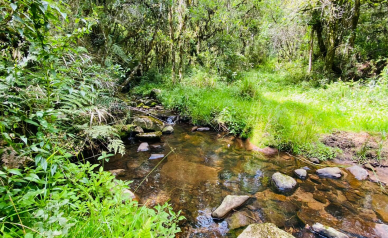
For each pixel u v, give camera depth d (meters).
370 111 5.98
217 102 6.76
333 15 9.85
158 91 9.08
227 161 4.14
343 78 10.73
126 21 7.99
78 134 3.09
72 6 4.65
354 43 11.12
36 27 1.22
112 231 1.26
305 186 3.33
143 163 3.78
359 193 3.16
